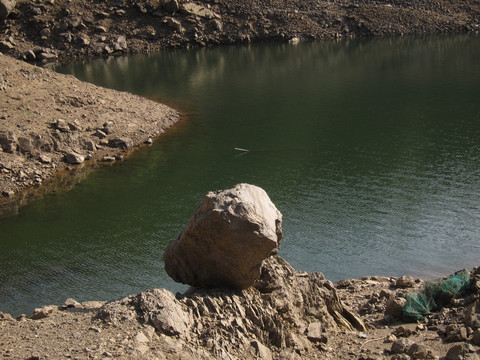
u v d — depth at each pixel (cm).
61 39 8331
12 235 2880
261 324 1410
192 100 5556
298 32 9288
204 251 1457
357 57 7731
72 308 1553
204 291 1471
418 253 2511
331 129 4522
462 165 3581
